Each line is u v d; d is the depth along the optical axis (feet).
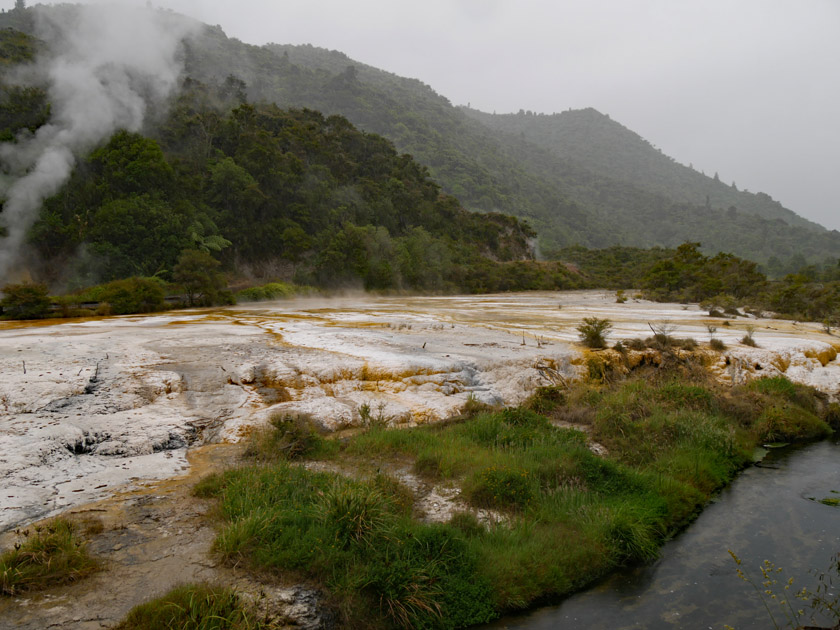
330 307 97.96
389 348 45.78
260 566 16.43
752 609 18.29
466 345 49.08
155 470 23.49
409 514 21.12
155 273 116.67
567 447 29.01
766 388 44.06
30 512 18.98
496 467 24.98
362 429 30.68
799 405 43.24
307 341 48.29
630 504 24.53
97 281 113.29
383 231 174.91
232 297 106.52
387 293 160.35
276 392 34.30
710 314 90.07
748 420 39.60
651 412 36.63
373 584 16.34
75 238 119.85
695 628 17.26
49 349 40.83
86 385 31.78
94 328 56.39
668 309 105.40
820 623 17.30
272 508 19.01
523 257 312.09
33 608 14.19
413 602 16.29
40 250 119.75
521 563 19.44
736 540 23.48
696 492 27.53
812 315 89.51
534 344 50.57
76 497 20.48
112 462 24.09
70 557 15.92
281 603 15.16
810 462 33.91
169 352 41.19
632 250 368.07
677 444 32.99
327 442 27.84
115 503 20.16
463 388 38.04
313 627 14.79
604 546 21.39
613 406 36.81
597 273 296.30
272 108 240.94
